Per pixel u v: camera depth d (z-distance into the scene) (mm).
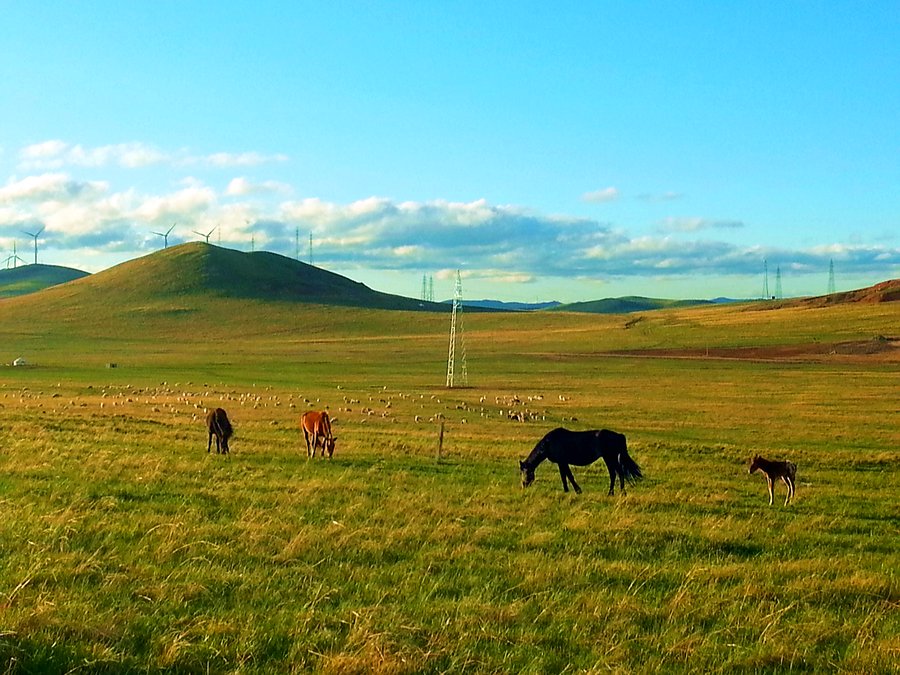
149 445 24344
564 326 182875
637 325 174875
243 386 74938
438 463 23500
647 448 30953
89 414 39500
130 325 183375
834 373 95375
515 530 13414
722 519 15453
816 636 8656
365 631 7980
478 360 119062
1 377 79500
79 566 9742
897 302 178000
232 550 11000
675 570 11180
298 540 11492
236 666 7211
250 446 26328
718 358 119938
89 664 6938
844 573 11336
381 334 175750
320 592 9422
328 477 18969
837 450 33594
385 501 15633
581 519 14273
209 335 173000
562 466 19094
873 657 8016
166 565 10242
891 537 14672
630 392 74062
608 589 10141
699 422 48344
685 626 8797
